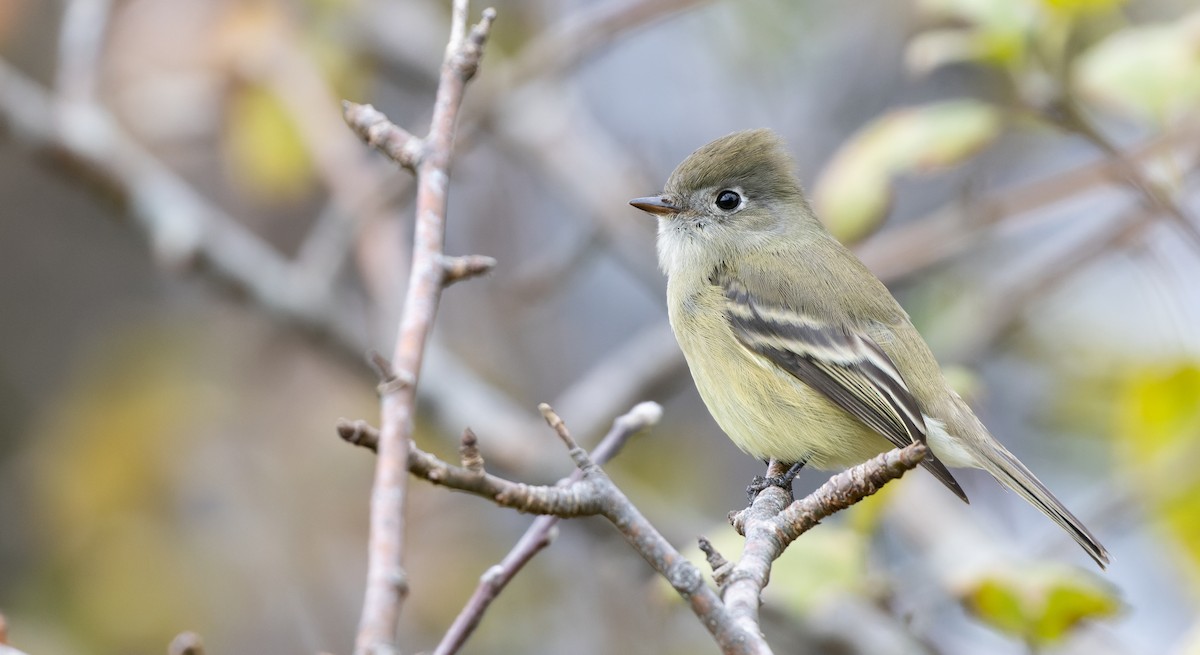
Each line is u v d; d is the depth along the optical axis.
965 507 13.17
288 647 13.39
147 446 13.67
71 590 13.21
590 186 14.20
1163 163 9.52
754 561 5.68
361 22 14.08
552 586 13.28
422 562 13.08
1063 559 10.34
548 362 14.77
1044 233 14.93
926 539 11.34
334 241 12.80
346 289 14.79
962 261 14.63
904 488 9.93
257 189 13.30
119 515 13.47
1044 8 9.05
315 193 15.66
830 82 14.86
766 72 14.91
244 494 13.80
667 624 12.93
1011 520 13.21
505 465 12.16
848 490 5.78
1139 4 13.53
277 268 12.68
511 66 12.85
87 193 12.66
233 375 14.39
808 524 5.83
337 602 13.54
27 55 14.73
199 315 14.87
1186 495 9.61
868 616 10.38
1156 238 11.77
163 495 13.64
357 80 13.74
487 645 13.02
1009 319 12.60
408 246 13.94
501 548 13.54
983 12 9.12
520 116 14.46
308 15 13.46
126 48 13.29
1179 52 9.21
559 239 15.77
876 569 9.57
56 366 14.73
